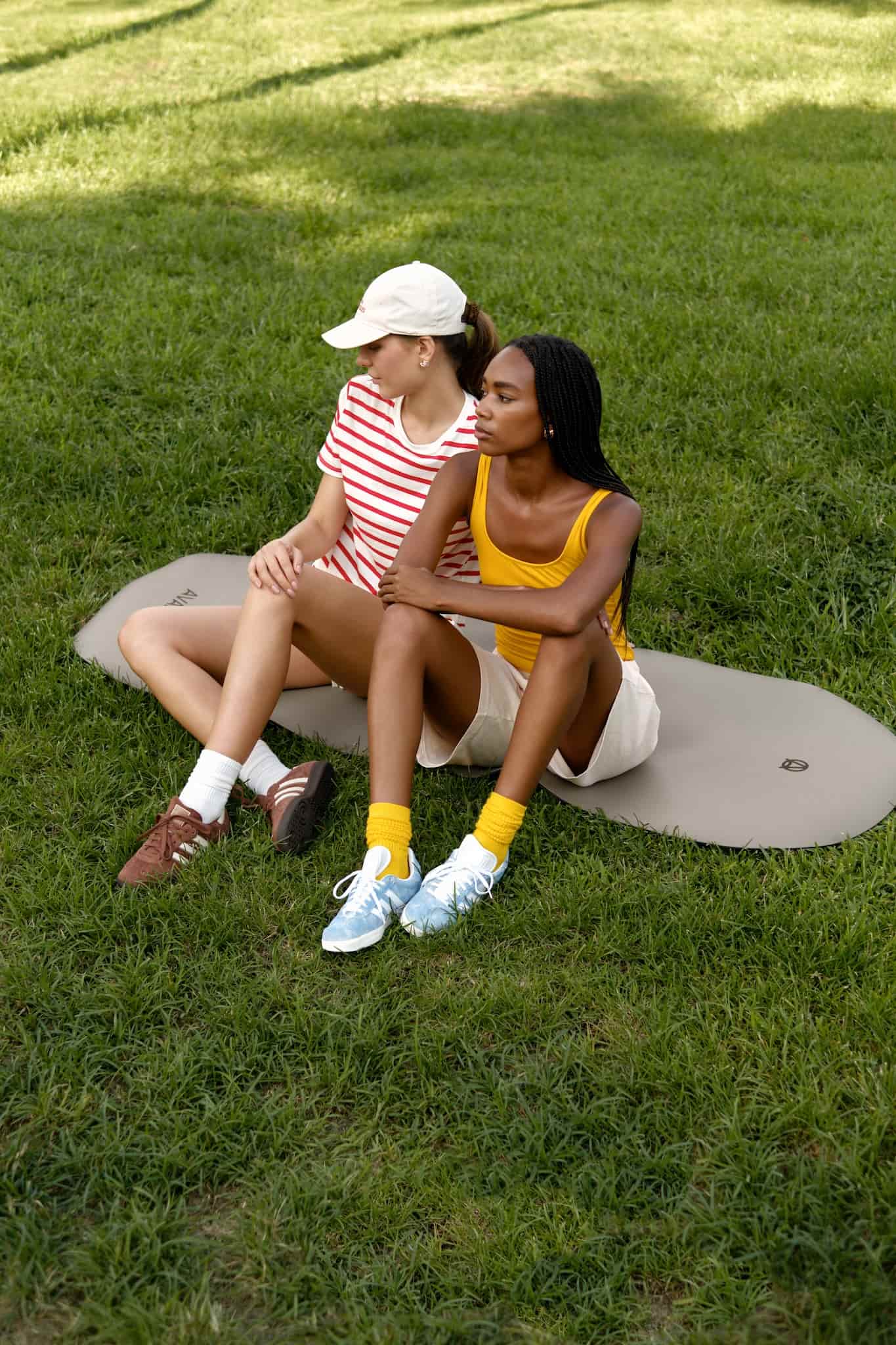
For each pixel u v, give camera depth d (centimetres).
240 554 411
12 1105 218
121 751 314
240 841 281
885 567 387
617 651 285
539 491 265
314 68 1195
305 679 334
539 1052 233
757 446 456
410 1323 186
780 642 361
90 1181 205
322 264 654
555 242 694
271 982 243
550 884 271
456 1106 221
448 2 1599
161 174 809
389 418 293
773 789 298
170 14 1453
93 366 509
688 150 932
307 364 520
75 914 260
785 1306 188
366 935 250
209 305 588
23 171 809
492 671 278
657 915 261
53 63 1177
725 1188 205
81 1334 185
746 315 574
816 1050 227
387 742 260
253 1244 196
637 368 519
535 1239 197
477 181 838
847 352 524
